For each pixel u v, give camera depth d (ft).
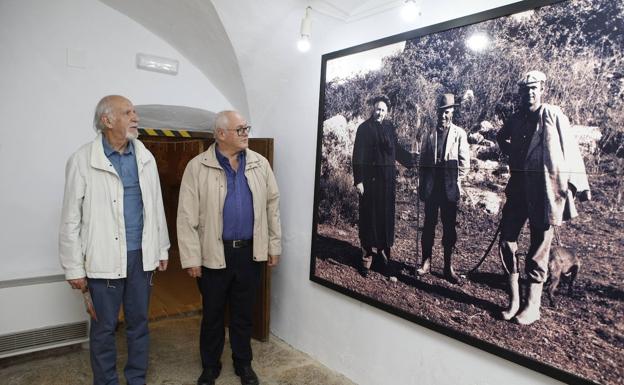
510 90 5.07
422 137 6.09
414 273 6.24
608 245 4.29
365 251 7.05
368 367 7.20
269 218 7.80
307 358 8.46
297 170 8.85
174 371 7.84
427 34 5.99
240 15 7.84
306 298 8.61
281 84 9.25
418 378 6.35
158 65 9.16
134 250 6.63
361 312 7.33
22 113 7.71
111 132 6.32
